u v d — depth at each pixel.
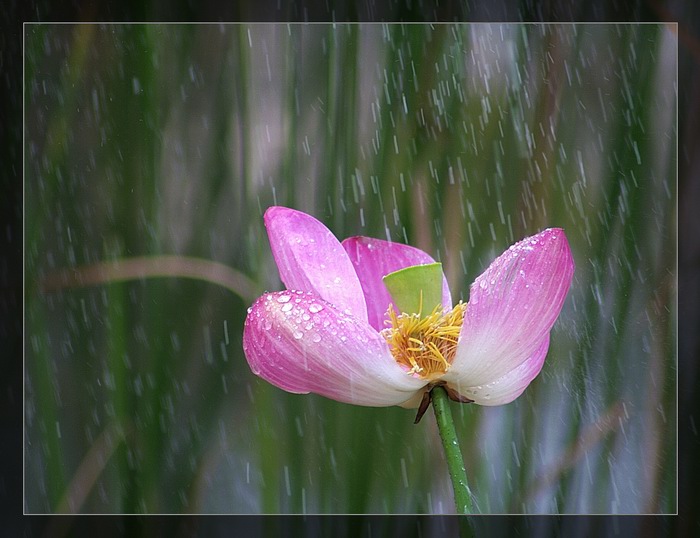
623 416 1.93
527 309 1.65
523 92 1.99
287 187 1.99
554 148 1.98
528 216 1.96
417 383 1.65
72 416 1.96
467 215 1.96
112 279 1.97
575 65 1.99
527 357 1.66
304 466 1.92
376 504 1.91
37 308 1.97
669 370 1.94
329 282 1.71
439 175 1.97
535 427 1.93
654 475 1.92
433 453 1.92
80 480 1.93
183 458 1.95
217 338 1.98
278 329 1.66
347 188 1.98
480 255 1.96
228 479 1.95
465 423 1.93
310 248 1.72
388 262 1.75
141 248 1.98
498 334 1.65
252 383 1.96
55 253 1.98
